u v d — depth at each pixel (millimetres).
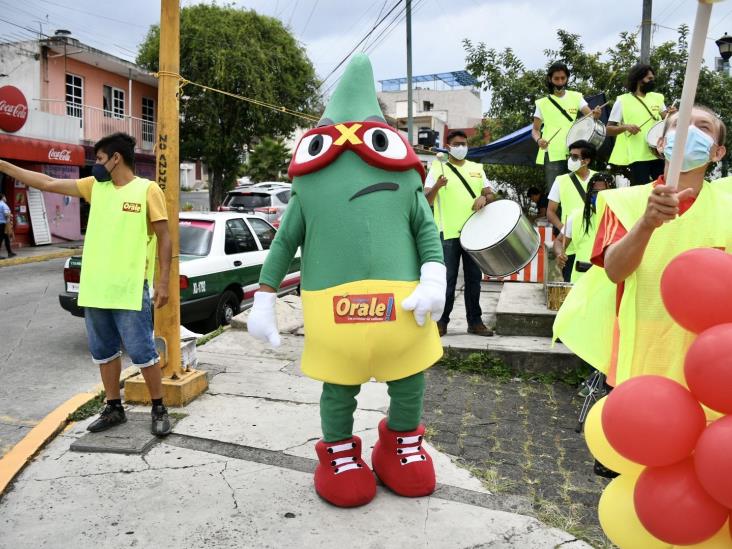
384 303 3150
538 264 9562
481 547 3012
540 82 14062
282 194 16938
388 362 3273
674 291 1900
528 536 3105
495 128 15797
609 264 2223
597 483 3672
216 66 21750
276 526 3182
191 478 3682
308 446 4105
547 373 5551
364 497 3354
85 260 4152
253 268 8500
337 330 3176
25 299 10672
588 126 6230
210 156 23531
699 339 1793
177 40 4664
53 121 19250
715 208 2211
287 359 6145
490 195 5785
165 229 4301
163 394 4676
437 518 3262
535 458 4000
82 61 22938
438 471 3797
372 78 3533
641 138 6367
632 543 2092
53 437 4250
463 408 4863
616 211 2330
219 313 7793
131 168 4230
